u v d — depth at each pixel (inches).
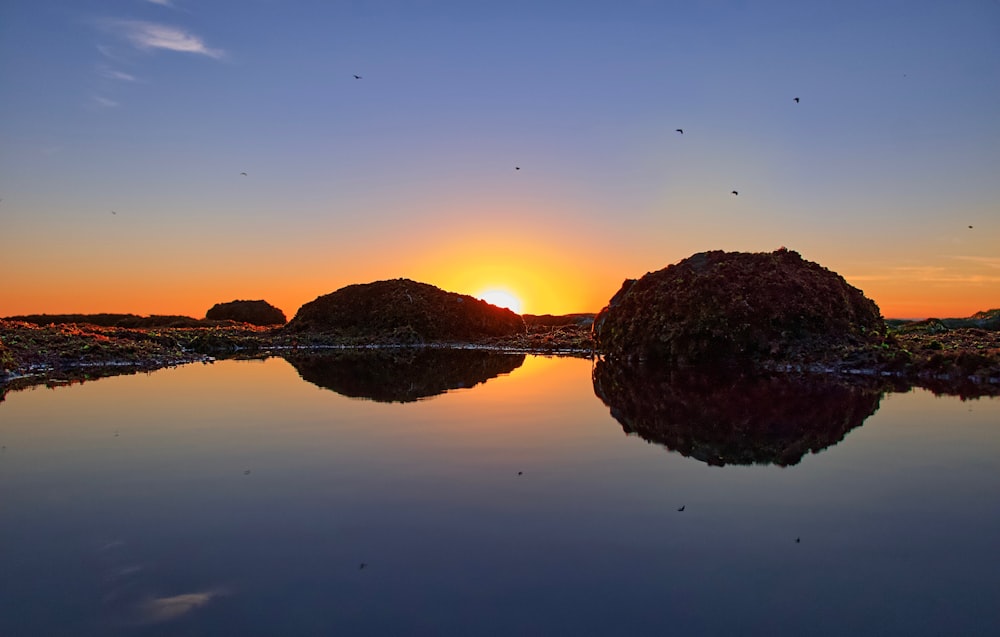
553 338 2397.9
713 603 259.4
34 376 1105.4
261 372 1206.9
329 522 348.8
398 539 324.5
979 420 613.9
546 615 250.2
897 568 291.9
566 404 754.8
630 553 306.7
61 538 332.2
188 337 2185.0
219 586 276.8
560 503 377.7
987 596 266.5
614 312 1541.6
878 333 1216.8
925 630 240.7
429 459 482.0
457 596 265.1
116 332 1797.5
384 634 237.6
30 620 251.6
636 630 239.5
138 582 281.3
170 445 536.7
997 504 376.2
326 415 681.0
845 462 468.4
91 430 601.6
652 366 1258.0
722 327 1205.7
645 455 493.4
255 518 357.1
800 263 1392.7
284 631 241.1
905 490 403.2
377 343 2383.1
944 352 992.2
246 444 538.3
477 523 345.4
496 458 484.7
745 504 376.2
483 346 2309.3
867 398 753.6
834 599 263.4
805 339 1168.8
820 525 343.0
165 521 354.3
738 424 614.2
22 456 502.0
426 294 2790.4
